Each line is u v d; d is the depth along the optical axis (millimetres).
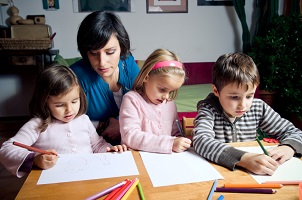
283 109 2666
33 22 2662
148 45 3098
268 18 2865
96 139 1098
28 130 934
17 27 2594
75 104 977
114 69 1130
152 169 706
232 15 3148
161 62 983
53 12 2877
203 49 3191
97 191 599
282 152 773
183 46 3156
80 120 1049
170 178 654
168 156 800
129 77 1318
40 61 2586
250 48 3012
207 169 703
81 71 1229
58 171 697
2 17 2842
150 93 1032
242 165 704
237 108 917
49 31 2652
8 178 1842
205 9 3098
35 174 684
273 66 2492
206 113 1012
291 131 945
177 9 3051
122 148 851
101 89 1238
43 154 734
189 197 572
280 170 699
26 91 3035
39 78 945
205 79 3029
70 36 2953
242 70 884
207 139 828
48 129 980
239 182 637
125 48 1192
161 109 1102
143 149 858
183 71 1018
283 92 2516
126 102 1059
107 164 735
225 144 812
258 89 2580
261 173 673
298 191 588
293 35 2518
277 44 2465
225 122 1026
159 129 1088
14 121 3006
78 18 2924
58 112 952
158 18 3049
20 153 771
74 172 690
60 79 916
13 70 2975
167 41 3117
